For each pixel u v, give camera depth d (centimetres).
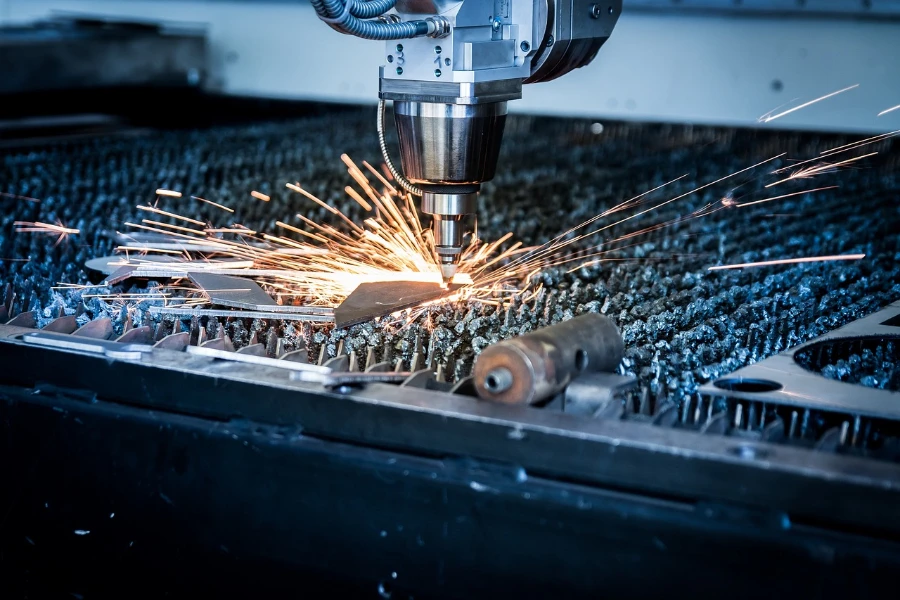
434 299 156
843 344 144
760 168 293
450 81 134
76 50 344
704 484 103
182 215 225
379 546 121
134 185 254
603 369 128
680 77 339
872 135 317
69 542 139
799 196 260
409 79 138
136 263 177
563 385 117
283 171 277
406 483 116
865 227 221
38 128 345
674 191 264
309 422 119
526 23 140
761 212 240
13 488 140
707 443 104
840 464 100
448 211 146
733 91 333
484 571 116
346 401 116
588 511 109
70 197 238
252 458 124
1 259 186
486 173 145
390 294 158
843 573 100
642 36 340
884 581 99
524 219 229
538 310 158
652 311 161
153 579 136
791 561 102
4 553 144
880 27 306
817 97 321
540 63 144
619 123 355
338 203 240
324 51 381
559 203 247
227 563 130
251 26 390
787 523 103
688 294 170
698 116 341
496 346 113
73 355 130
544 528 112
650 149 326
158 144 319
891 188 267
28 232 206
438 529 117
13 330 140
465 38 135
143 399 128
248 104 400
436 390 124
